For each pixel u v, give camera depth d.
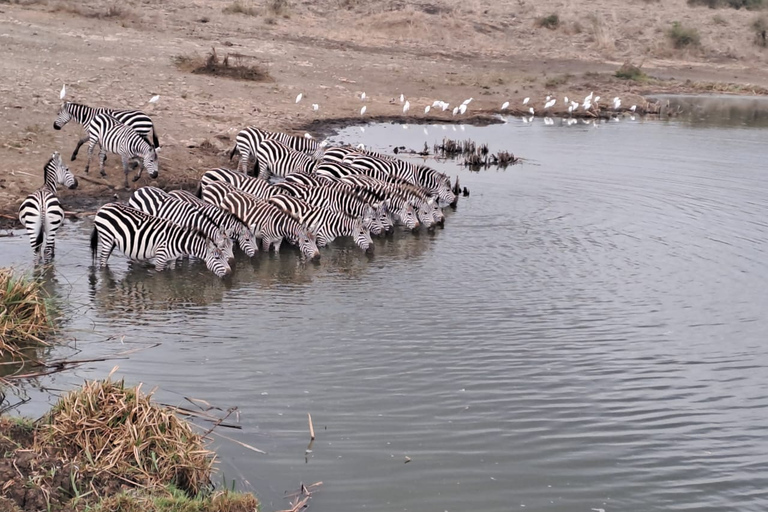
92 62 27.48
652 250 15.56
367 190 17.36
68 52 28.20
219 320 11.79
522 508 7.64
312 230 15.78
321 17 44.09
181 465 7.58
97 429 7.66
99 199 17.27
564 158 23.70
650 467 8.41
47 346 10.69
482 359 10.69
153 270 13.95
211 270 13.87
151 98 24.52
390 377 10.10
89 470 7.20
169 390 9.54
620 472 8.30
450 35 43.50
